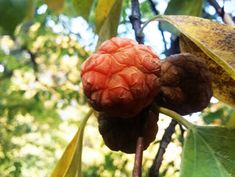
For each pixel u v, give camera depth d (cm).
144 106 13
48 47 67
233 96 15
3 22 7
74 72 68
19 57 67
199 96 13
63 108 67
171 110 13
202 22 13
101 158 61
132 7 19
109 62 12
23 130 66
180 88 13
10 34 8
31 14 8
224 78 14
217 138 12
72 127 75
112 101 12
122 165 49
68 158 14
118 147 13
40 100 66
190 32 13
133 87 12
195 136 12
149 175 17
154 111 13
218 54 12
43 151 71
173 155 34
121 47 13
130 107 12
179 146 34
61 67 69
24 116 66
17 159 61
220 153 12
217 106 33
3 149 62
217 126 12
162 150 17
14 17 8
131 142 13
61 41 65
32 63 69
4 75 70
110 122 13
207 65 14
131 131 13
